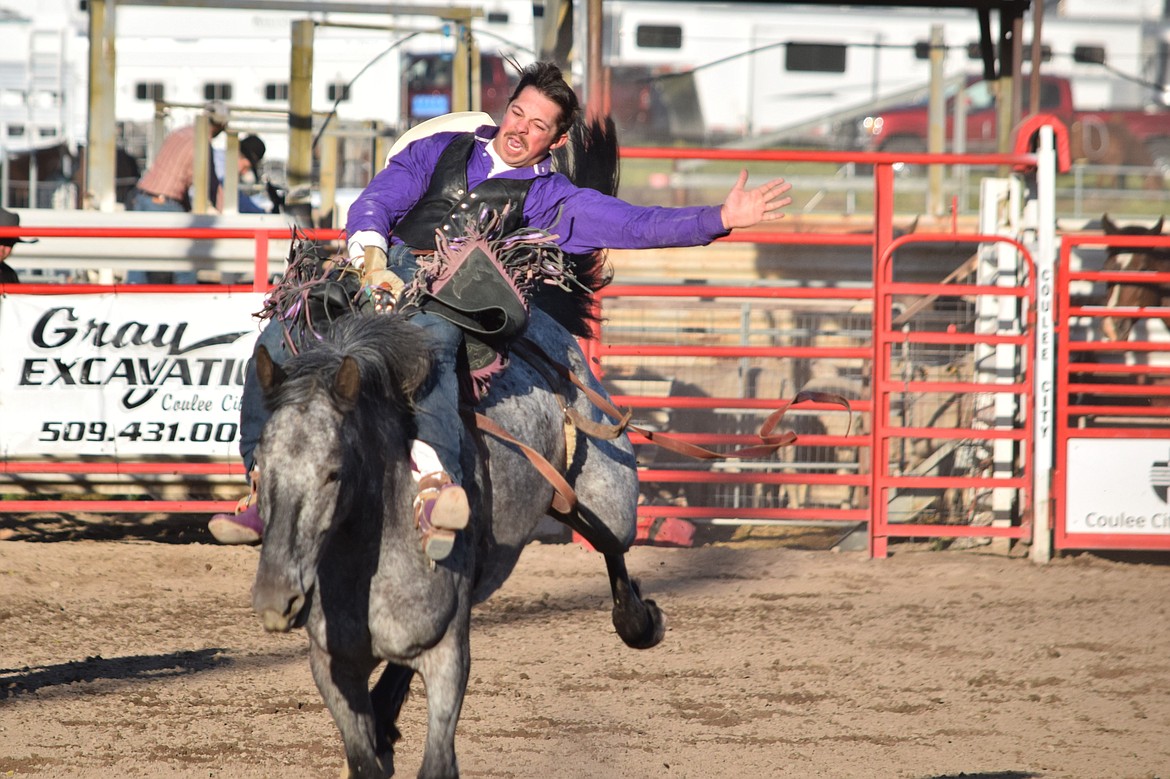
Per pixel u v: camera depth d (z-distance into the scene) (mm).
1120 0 61469
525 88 15625
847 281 43781
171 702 20172
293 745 18125
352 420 12008
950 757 18016
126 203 47469
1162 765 17781
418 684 21609
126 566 30234
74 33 61344
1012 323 36375
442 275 14547
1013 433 33406
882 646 24438
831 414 39469
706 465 38344
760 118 58250
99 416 31656
